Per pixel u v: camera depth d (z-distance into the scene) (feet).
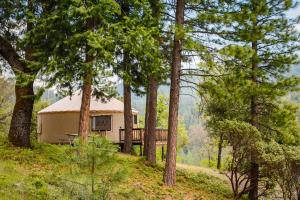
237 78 51.06
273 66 57.93
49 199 27.81
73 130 83.10
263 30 51.16
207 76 52.44
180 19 51.24
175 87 52.06
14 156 42.55
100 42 39.06
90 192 23.22
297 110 58.80
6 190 29.68
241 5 52.75
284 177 51.47
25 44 44.73
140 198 38.73
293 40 56.70
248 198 59.21
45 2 45.91
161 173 56.75
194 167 83.87
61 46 42.22
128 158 59.52
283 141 60.34
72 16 39.81
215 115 77.56
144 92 59.77
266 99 62.59
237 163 54.13
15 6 46.44
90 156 22.38
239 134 51.08
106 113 83.87
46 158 44.68
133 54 43.39
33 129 91.40
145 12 44.86
